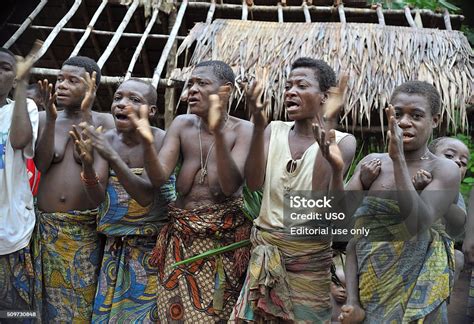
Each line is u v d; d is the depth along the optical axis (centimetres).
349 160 365
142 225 393
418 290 341
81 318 397
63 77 415
